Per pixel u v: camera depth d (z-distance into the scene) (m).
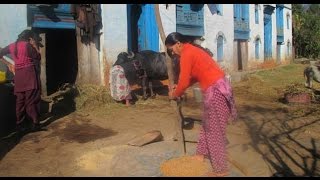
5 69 8.88
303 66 28.89
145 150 6.61
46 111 10.05
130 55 11.88
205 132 5.40
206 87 5.16
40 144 7.44
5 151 7.04
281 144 7.27
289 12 32.56
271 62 27.69
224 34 20.75
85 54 12.79
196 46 5.32
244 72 21.41
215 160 5.29
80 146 7.29
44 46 11.13
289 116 10.06
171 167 5.66
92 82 13.04
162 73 12.34
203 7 18.67
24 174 5.97
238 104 12.06
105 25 13.10
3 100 8.52
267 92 14.79
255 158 6.37
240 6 22.94
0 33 10.31
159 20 6.57
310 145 7.23
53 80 13.85
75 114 9.88
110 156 6.54
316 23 37.75
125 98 11.05
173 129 8.38
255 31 25.16
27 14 10.92
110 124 9.02
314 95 12.68
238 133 8.10
